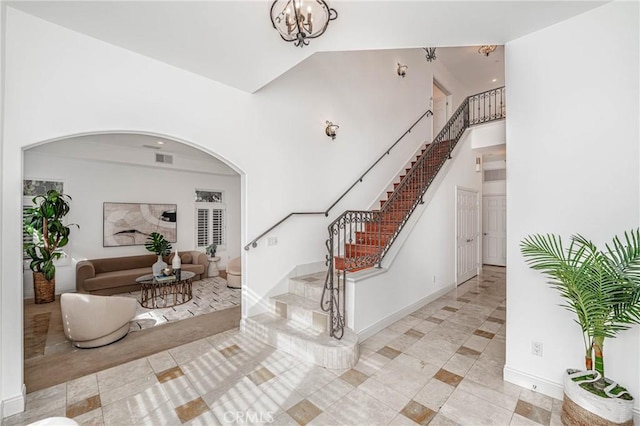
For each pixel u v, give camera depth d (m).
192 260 6.64
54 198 4.73
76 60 2.26
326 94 4.42
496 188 7.77
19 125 2.01
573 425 1.74
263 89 3.56
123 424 1.90
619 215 1.85
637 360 1.78
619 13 1.84
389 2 1.85
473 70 7.95
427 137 7.07
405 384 2.31
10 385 1.97
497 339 3.14
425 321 3.67
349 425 1.86
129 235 6.06
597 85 1.92
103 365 2.67
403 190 5.03
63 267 5.33
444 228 4.94
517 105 2.28
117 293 5.27
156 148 5.96
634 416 1.76
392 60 5.88
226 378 2.43
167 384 2.35
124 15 2.05
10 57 1.98
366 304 3.17
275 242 3.69
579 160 2.00
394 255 3.64
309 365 2.63
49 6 1.96
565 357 2.06
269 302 3.59
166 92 2.74
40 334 3.46
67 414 1.99
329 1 1.85
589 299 1.71
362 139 5.11
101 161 5.63
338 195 4.62
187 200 7.03
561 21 2.06
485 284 5.59
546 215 2.13
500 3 1.86
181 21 2.11
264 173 3.56
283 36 1.98
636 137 1.79
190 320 3.86
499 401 2.08
